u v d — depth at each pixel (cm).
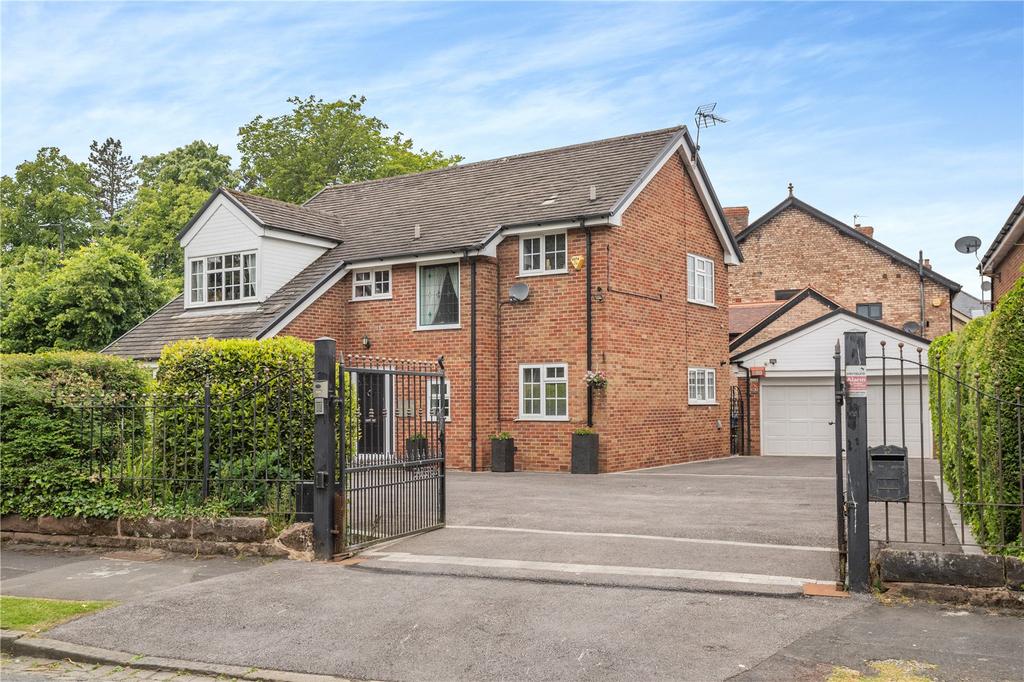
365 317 2286
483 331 2105
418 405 1098
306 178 4053
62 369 1105
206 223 2377
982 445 823
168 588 836
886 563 749
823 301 2883
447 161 4384
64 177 5259
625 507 1293
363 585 824
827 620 689
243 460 1007
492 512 1243
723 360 2536
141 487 1047
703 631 667
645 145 2262
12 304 2814
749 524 1110
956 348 1112
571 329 2033
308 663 631
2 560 984
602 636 661
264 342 1049
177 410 1038
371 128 4200
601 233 2006
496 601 759
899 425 2417
